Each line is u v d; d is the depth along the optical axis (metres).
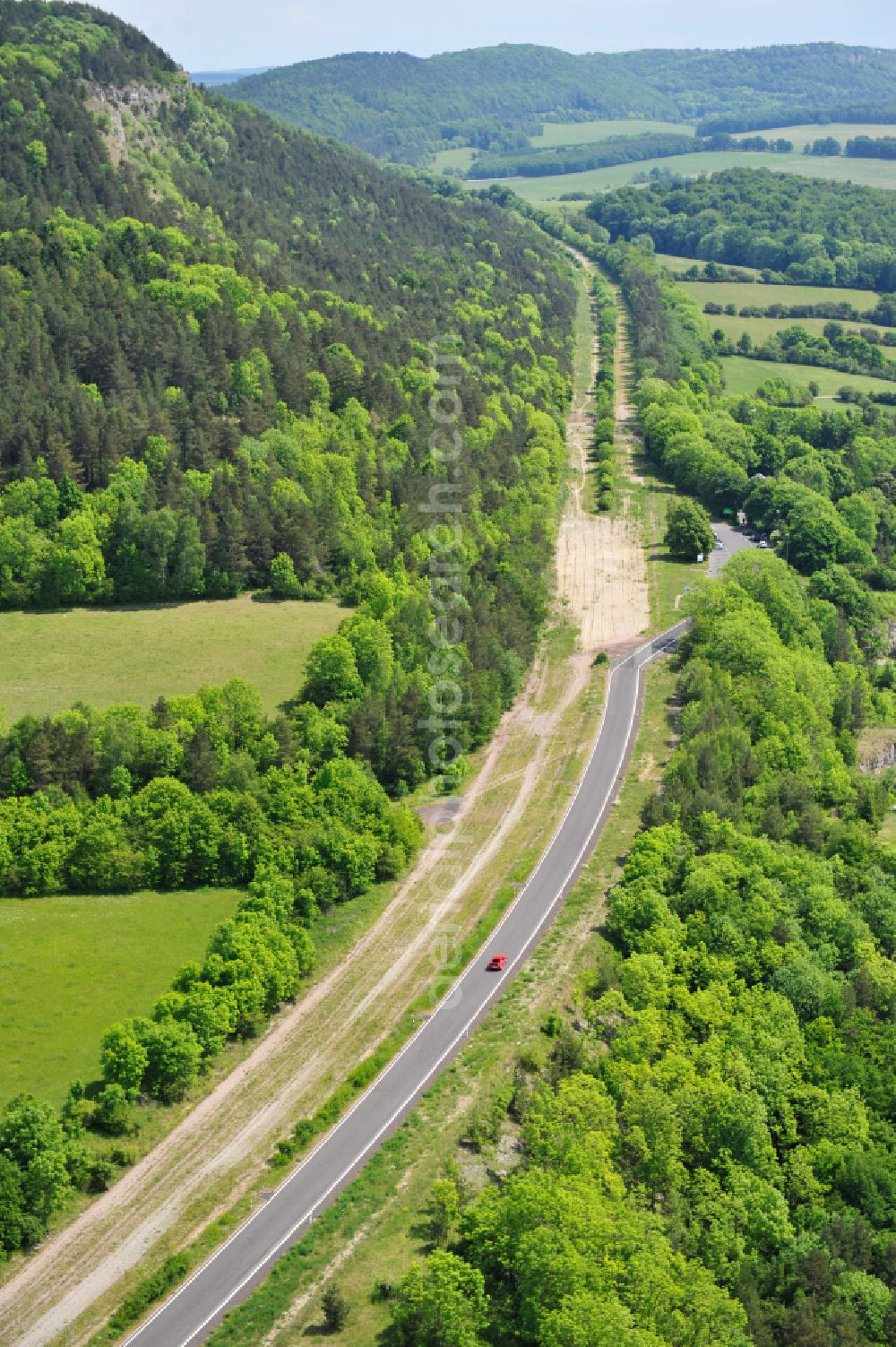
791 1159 179.50
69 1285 148.62
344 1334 143.88
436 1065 183.25
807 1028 199.88
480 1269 151.12
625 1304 148.50
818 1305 160.75
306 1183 163.25
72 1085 169.50
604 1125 169.38
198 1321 145.25
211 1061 182.00
